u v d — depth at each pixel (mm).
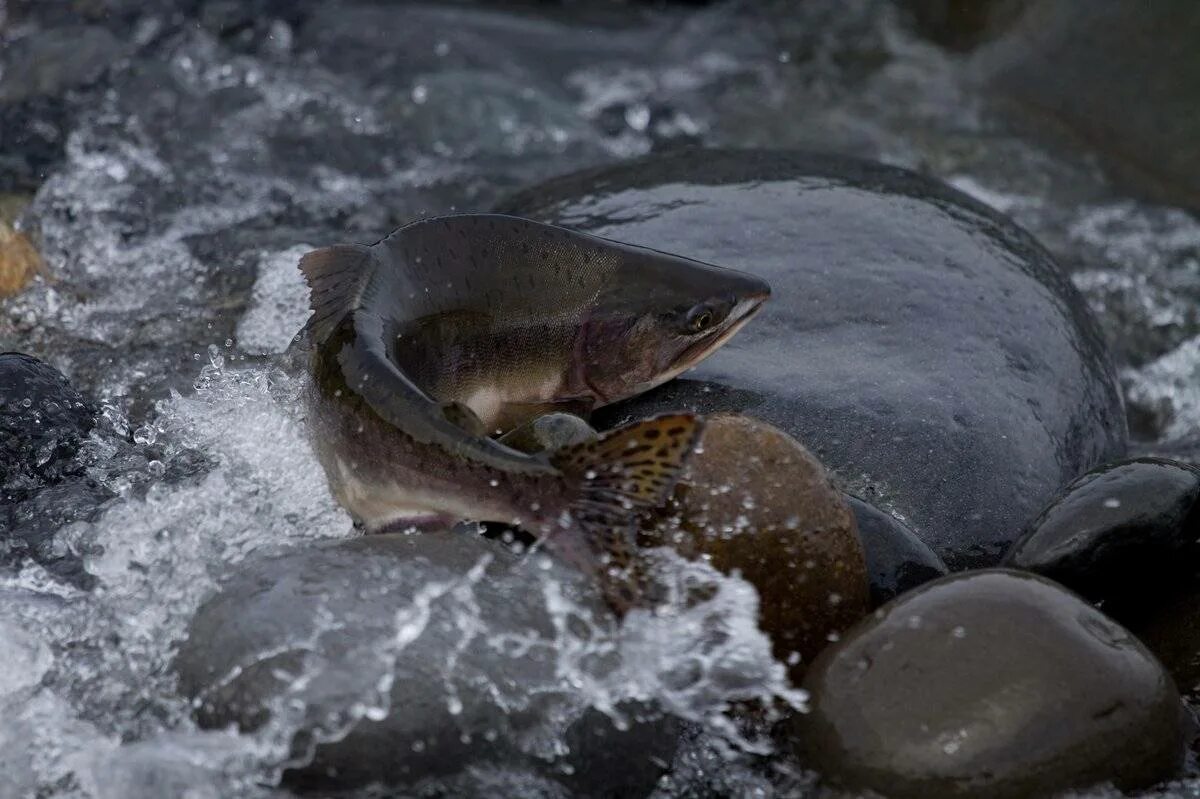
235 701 7004
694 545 7766
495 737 7047
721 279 9086
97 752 7230
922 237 10930
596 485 7227
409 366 8352
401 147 16047
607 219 11102
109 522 8633
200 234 13375
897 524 8617
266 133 15922
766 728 7777
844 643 7523
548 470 7277
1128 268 15047
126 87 16328
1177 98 17125
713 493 7812
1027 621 7277
